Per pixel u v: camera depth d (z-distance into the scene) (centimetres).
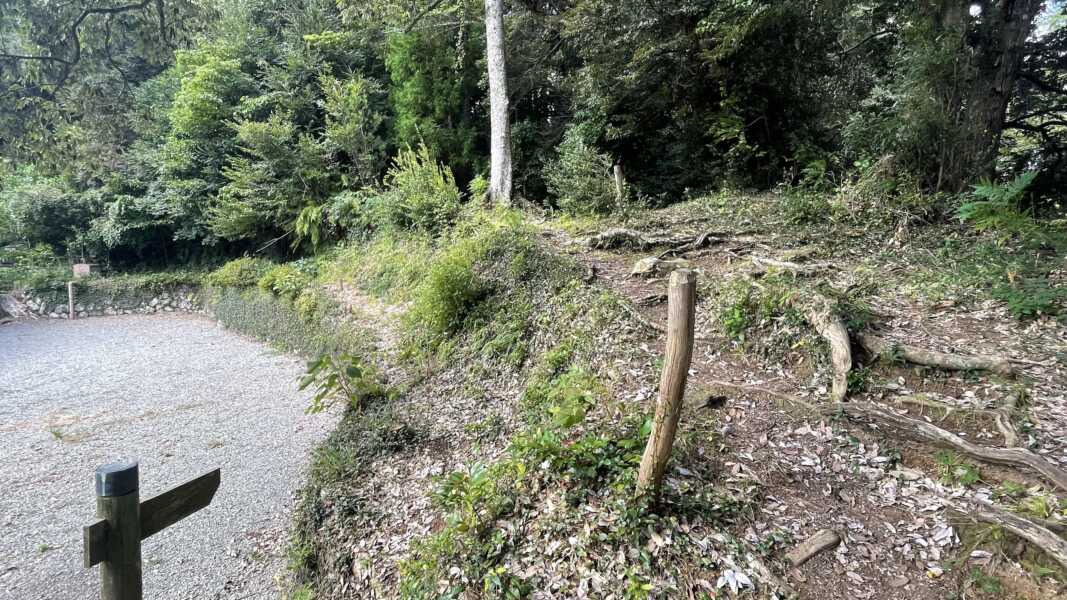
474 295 610
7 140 645
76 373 890
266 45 1416
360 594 288
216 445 576
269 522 421
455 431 420
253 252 1498
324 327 860
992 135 654
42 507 459
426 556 272
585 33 1034
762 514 250
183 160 1398
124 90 746
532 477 291
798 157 880
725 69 923
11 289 1451
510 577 238
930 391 319
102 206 1545
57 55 622
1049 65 931
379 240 1065
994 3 640
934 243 552
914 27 646
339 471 404
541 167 1217
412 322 671
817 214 668
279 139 1219
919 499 253
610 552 234
